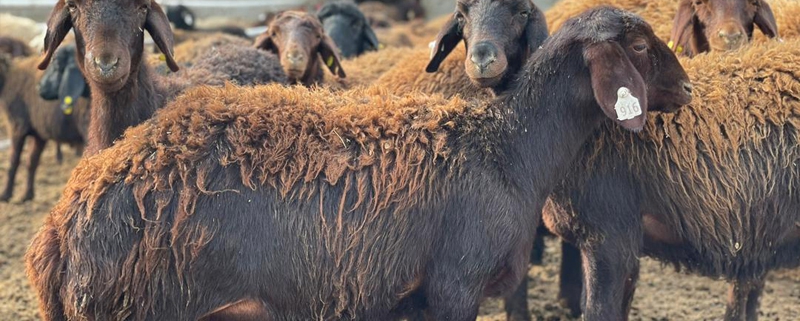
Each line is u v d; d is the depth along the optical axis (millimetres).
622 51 4938
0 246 9297
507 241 5027
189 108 4941
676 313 7520
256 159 4816
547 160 5246
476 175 5000
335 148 4949
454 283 4965
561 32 5242
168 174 4684
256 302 4812
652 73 5207
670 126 5758
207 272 4652
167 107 5066
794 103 5809
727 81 5922
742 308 6797
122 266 4543
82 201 4629
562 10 8039
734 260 5953
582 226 5867
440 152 5004
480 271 4980
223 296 4719
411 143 5008
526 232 5176
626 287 5984
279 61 7930
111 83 5418
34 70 11078
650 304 7711
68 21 5723
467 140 5102
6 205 10891
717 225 5824
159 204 4609
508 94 5312
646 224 5980
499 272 5102
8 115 11219
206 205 4660
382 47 10742
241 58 7539
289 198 4793
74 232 4570
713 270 6008
